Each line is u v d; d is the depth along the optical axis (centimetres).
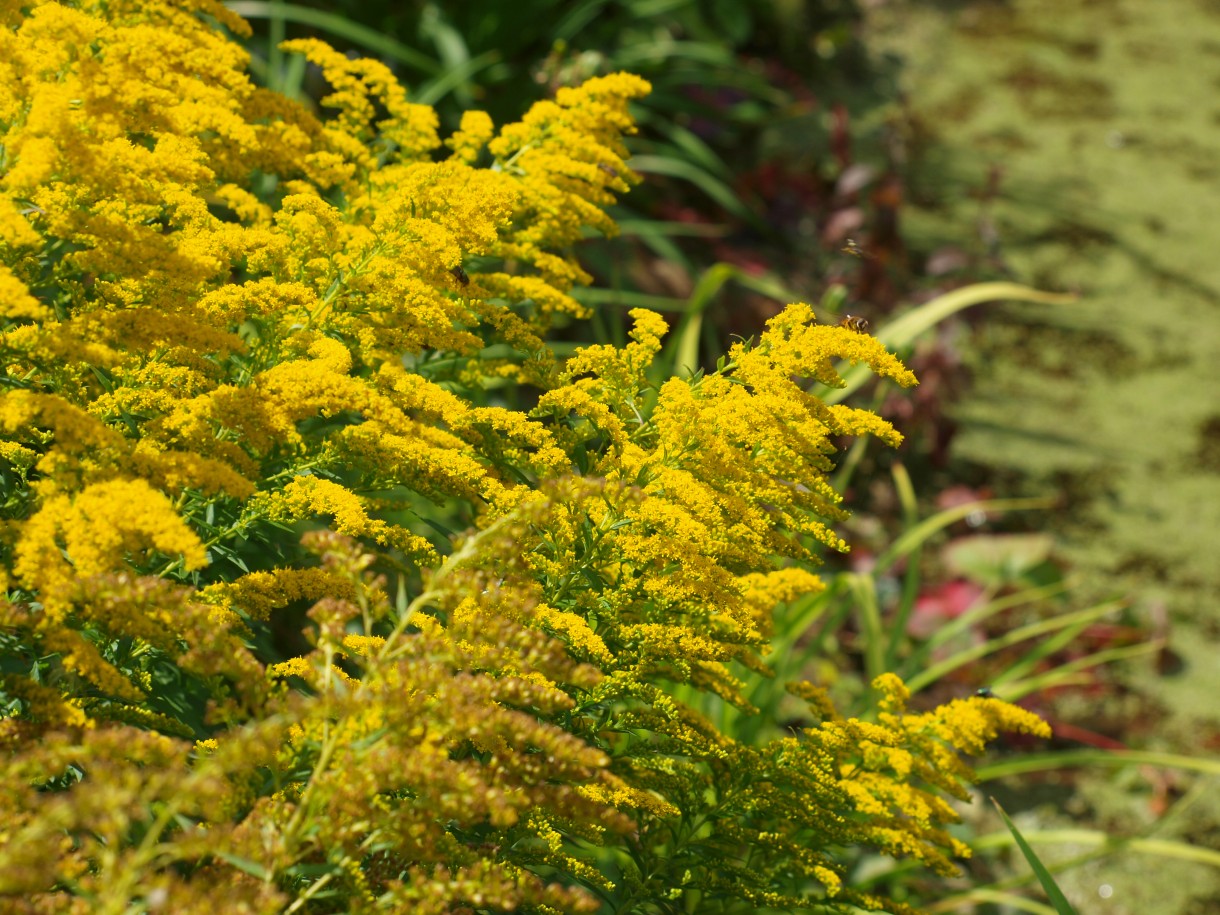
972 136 768
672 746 197
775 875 214
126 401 178
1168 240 695
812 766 206
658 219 591
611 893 205
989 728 213
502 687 153
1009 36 888
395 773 142
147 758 137
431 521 205
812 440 190
